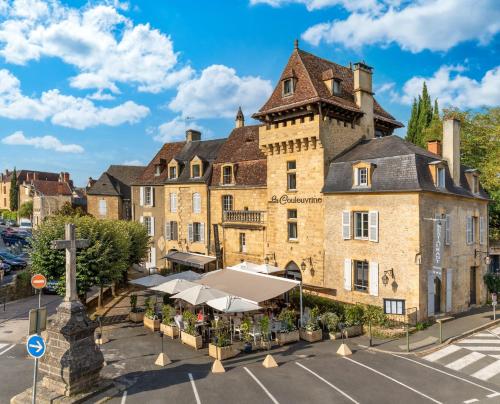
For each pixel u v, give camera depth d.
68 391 13.09
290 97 28.62
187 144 43.91
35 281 15.78
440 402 13.14
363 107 29.72
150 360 17.27
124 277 36.00
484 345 18.92
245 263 26.30
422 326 21.47
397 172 23.05
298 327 20.92
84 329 13.63
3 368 16.47
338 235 25.77
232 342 19.33
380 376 15.33
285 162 29.48
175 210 40.22
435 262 23.14
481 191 29.88
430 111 54.09
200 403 13.05
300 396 13.57
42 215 82.19
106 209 49.59
